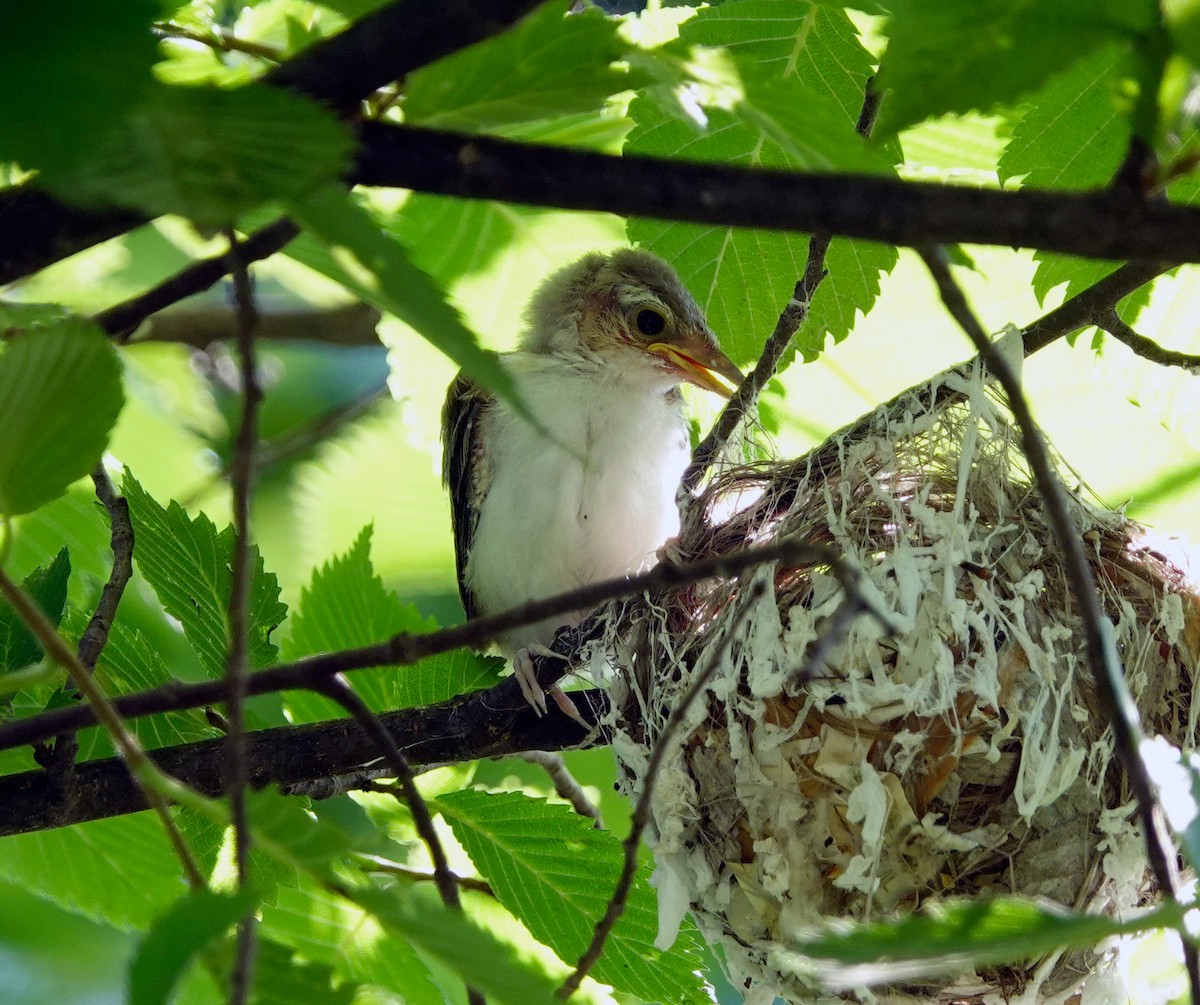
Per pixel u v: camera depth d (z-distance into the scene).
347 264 4.72
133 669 8.58
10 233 4.81
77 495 10.66
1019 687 7.62
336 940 8.77
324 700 9.79
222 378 16.53
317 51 4.48
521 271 11.98
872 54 8.91
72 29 3.16
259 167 3.88
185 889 8.63
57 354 4.66
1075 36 4.21
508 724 8.84
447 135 4.50
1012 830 7.50
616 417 10.87
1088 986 7.80
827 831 7.61
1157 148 4.28
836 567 4.61
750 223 4.41
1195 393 9.95
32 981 12.07
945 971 4.98
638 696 8.74
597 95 5.04
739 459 10.32
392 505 16.22
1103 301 7.79
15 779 7.58
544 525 10.70
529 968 4.66
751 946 7.90
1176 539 8.66
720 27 8.95
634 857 5.64
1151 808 4.76
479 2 4.42
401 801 9.01
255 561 8.95
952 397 8.64
